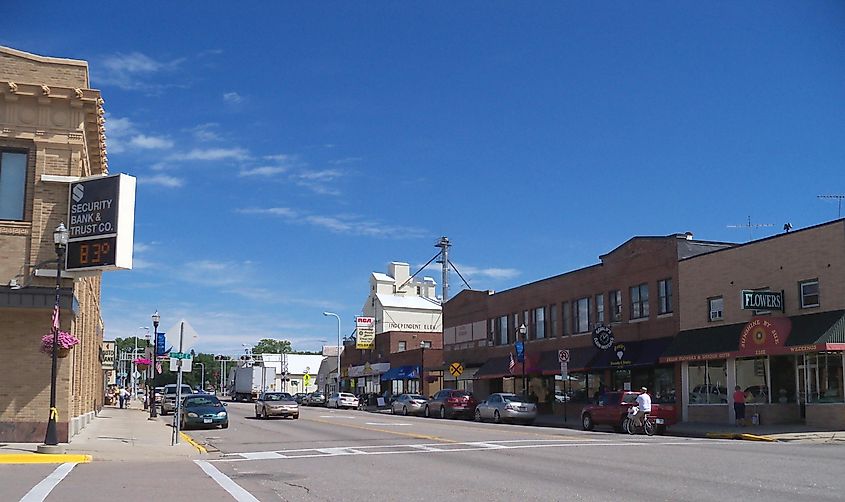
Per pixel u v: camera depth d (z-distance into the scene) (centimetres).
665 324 3803
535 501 1209
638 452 2022
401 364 7225
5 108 2219
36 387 2186
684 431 3019
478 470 1650
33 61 2264
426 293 9344
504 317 5469
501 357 5409
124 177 2178
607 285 4309
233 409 6209
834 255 2892
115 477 1538
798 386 3025
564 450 2105
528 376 5044
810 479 1427
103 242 2158
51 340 2055
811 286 2994
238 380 9531
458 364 5325
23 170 2233
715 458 1833
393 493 1321
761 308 3072
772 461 1752
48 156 2238
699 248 3809
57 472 1609
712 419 3406
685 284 3669
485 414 4194
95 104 2300
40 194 2211
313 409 6669
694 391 3550
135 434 2850
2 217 2198
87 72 2309
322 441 2606
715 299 3488
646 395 2980
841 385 2833
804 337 2858
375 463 1839
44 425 2177
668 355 3616
